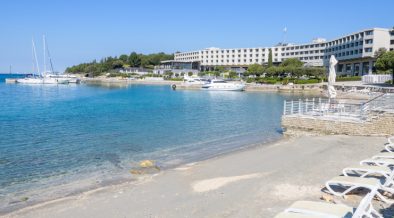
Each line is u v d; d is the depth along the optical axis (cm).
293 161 1541
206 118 3669
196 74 16500
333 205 738
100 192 1204
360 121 2111
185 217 942
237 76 14762
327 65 16162
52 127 2911
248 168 1464
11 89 10419
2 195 1236
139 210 1008
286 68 11825
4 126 2952
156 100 6397
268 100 6531
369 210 754
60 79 13825
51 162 1723
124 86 13200
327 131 2188
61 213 1011
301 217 684
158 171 1512
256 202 1036
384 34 11994
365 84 8419
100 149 2041
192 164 1605
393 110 2162
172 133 2655
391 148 1636
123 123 3203
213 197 1098
